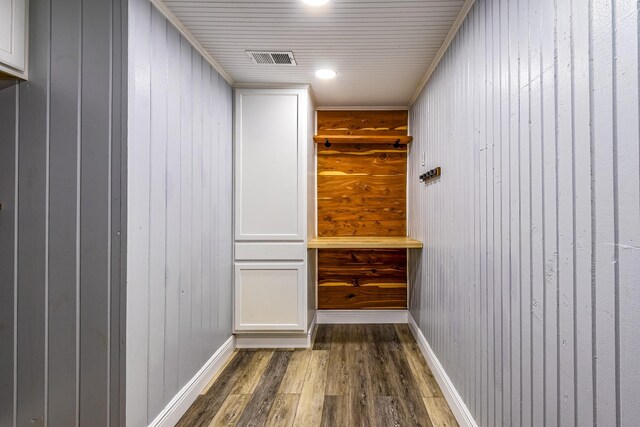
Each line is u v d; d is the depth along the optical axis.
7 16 1.48
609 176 0.86
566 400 1.02
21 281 1.58
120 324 1.56
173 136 1.98
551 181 1.09
